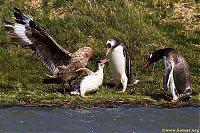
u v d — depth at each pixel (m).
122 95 17.88
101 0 23.81
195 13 23.72
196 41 22.20
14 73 19.61
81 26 22.55
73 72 17.98
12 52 21.17
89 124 14.94
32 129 14.50
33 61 20.70
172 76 17.47
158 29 22.78
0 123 14.93
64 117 15.52
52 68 17.94
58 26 22.53
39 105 16.62
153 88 18.59
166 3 24.23
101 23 22.62
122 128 14.62
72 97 17.47
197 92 18.25
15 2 24.05
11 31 17.70
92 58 18.20
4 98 17.14
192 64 20.62
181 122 15.21
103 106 16.72
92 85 17.83
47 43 17.62
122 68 18.53
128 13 23.03
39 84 18.91
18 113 15.80
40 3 24.09
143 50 21.38
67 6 23.86
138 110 16.30
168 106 16.86
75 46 21.59
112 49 18.56
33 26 17.55
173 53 17.86
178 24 23.12
